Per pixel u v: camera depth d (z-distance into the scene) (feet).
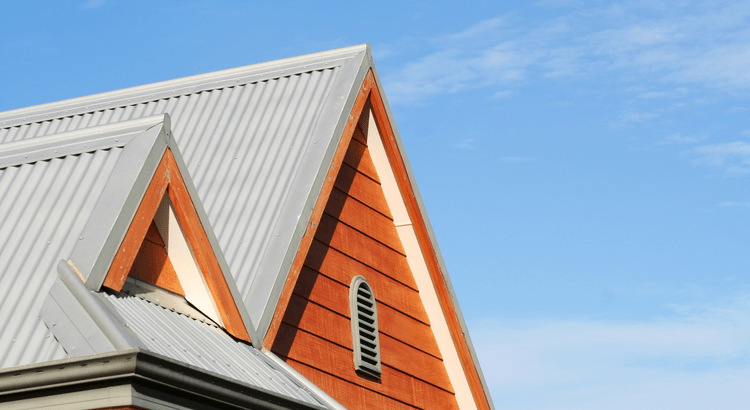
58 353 20.44
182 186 25.57
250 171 36.96
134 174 23.95
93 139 26.78
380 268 42.37
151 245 25.67
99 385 19.40
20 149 27.96
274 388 25.49
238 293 28.25
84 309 21.13
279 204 34.45
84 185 25.02
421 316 45.09
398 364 41.60
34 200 25.40
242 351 27.20
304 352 34.45
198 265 26.43
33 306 21.89
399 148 44.06
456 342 45.44
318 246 37.52
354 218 41.19
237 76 44.86
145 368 19.33
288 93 41.70
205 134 40.60
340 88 40.16
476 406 45.83
